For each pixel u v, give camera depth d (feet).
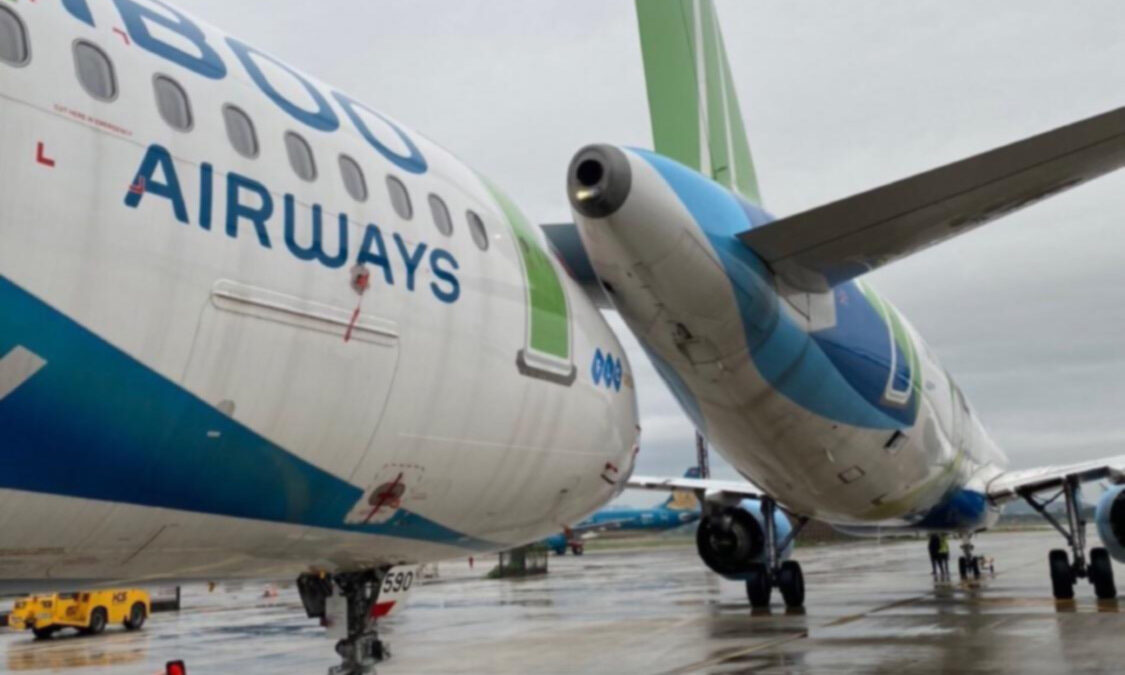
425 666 40.06
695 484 57.88
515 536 24.99
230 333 15.01
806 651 39.24
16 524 13.26
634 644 45.09
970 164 24.07
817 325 34.01
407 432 18.97
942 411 46.62
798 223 28.02
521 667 38.93
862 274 31.55
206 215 14.88
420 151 21.85
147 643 58.13
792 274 31.14
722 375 33.42
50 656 52.03
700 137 39.06
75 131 13.28
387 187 19.49
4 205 12.20
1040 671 32.09
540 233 25.96
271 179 16.33
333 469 17.61
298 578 24.14
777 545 55.21
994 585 77.87
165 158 14.47
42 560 14.40
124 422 13.69
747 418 35.91
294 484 16.98
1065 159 23.43
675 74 38.88
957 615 51.65
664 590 88.28
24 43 13.15
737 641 43.68
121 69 14.49
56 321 12.67
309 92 19.12
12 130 12.50
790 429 36.78
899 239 28.68
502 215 23.70
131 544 15.23
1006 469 65.82
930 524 57.31
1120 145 22.72
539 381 23.08
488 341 21.21
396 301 18.52
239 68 17.31
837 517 49.57
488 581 120.16
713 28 40.57
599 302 32.30
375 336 17.87
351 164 18.72
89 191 13.21
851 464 40.63
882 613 54.29
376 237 18.38
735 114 41.11
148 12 16.16
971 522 59.21
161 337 13.97
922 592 71.20
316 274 16.74
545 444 23.47
